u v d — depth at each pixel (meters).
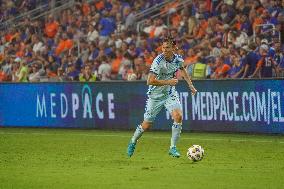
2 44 105.31
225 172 40.12
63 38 94.88
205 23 83.75
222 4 84.12
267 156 48.09
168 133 69.00
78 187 34.97
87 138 65.50
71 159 47.78
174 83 45.81
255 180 36.81
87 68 83.12
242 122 65.00
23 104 81.25
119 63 83.44
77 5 100.31
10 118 82.50
